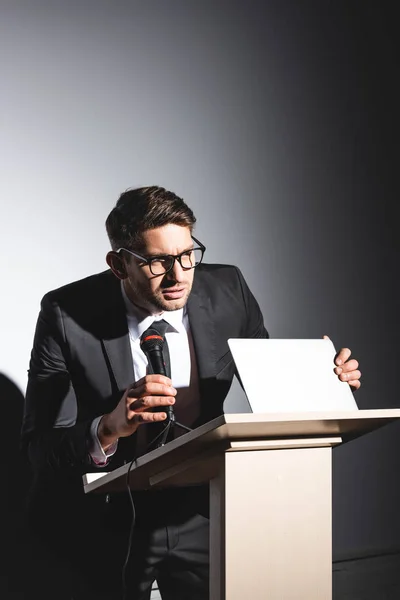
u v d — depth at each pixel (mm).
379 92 3164
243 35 2830
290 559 1379
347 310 3041
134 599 1864
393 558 3070
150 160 2602
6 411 2338
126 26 2572
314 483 1423
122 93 2555
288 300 2893
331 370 1547
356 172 3086
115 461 1813
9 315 2348
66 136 2449
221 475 1353
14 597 2330
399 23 3215
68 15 2465
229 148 2777
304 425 1278
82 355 1854
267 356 1498
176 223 1699
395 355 3164
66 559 2287
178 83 2672
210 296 2010
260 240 2834
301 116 2955
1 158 2342
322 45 3021
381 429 3125
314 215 2971
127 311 1909
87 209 2479
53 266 2416
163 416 1430
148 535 1855
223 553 1329
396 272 3186
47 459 1702
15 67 2369
